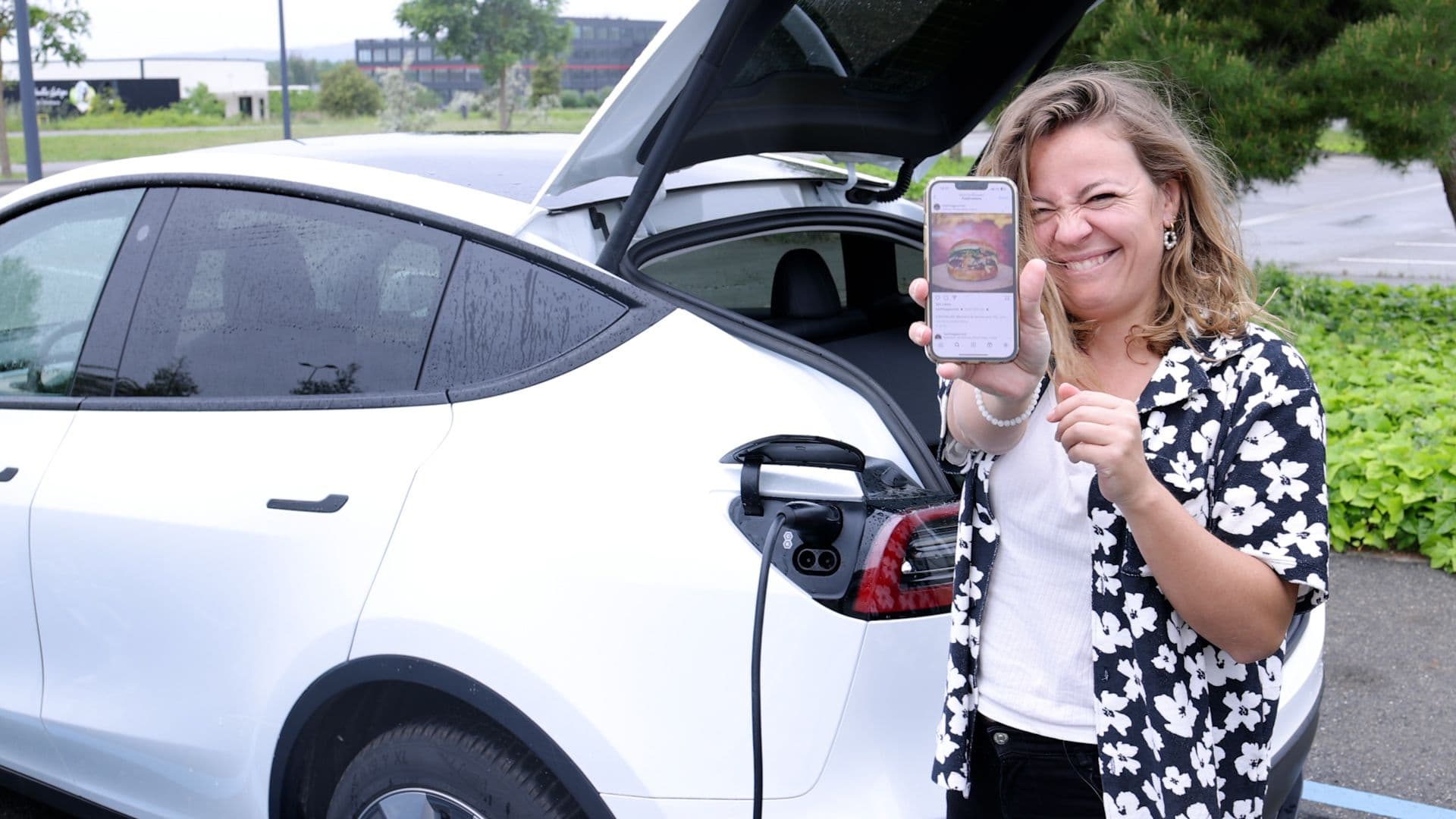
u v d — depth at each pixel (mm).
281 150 2719
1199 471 1386
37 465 2557
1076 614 1487
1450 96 7125
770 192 2904
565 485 1918
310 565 2109
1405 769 3303
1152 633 1404
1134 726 1421
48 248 2754
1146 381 1463
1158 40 7355
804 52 2348
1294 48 7930
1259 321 1462
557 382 2021
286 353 2330
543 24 48156
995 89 2654
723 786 1776
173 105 55625
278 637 2146
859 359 2904
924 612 1827
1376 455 4891
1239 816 1462
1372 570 4660
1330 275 12938
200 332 2449
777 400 1930
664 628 1810
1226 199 1515
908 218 3102
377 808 2125
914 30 2438
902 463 1975
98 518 2410
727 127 2396
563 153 2719
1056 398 1485
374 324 2250
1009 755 1539
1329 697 3703
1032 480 1504
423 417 2109
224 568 2219
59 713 2568
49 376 2676
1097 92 1464
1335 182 24875
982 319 1367
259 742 2213
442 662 1942
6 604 2621
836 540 1812
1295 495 1346
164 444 2383
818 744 1758
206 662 2271
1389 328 7805
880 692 1788
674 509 1848
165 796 2488
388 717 2242
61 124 47312
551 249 2139
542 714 1859
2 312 2811
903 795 1792
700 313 2086
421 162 2594
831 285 3066
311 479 2156
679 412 1924
